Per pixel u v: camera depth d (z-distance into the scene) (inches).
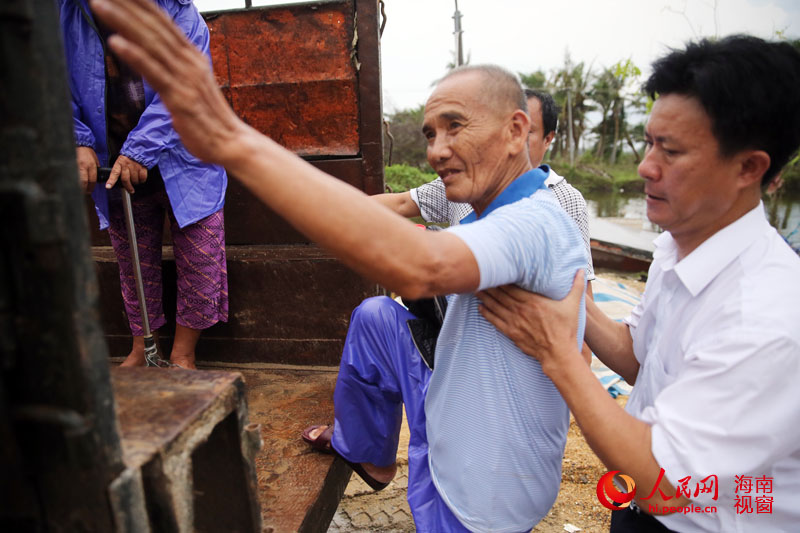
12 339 23.4
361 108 95.9
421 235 35.4
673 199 44.5
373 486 70.5
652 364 52.0
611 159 1438.2
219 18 96.3
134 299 88.3
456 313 50.5
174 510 30.6
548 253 42.1
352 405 64.9
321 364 99.7
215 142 32.4
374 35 92.9
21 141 21.5
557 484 53.7
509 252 39.0
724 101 39.2
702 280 45.6
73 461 24.5
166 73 30.0
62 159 23.0
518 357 47.5
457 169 45.8
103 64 73.0
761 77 38.4
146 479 29.9
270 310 98.8
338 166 98.3
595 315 64.3
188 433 32.2
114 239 86.3
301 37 95.0
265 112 98.9
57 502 25.6
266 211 101.9
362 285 95.4
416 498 57.6
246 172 32.9
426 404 55.9
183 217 79.6
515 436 48.1
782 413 39.1
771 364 38.7
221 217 87.3
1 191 21.8
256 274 97.3
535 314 43.6
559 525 88.4
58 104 22.9
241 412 38.6
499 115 44.3
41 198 21.9
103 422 25.3
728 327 42.1
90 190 70.0
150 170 80.8
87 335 24.2
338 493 69.0
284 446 70.6
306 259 95.7
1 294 22.8
